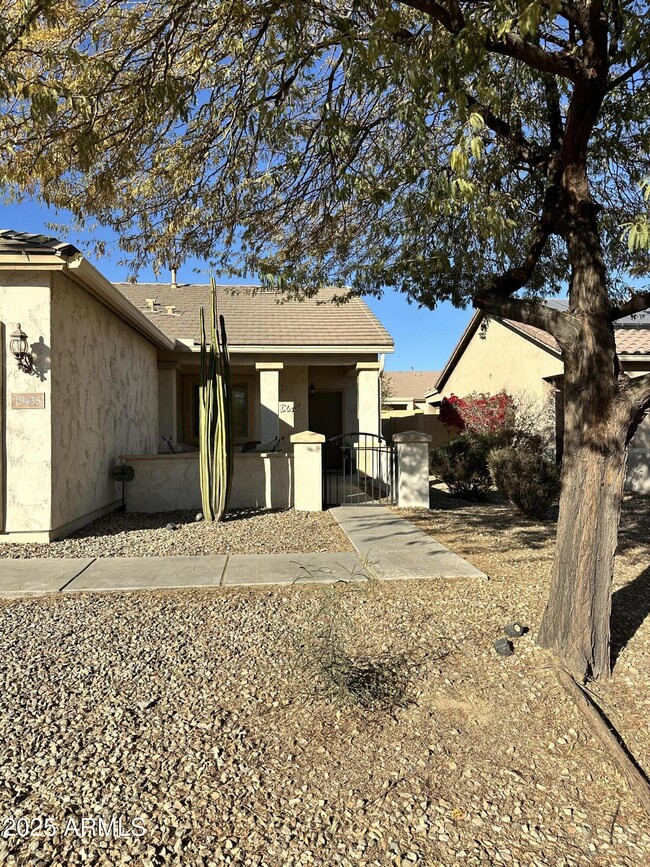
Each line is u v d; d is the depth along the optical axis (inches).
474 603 215.9
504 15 147.2
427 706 144.7
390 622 196.4
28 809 108.5
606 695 152.1
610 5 176.2
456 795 114.0
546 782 118.2
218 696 149.0
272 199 271.3
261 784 116.2
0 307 317.1
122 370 459.8
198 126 241.1
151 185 252.7
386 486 543.2
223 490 391.9
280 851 99.3
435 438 868.0
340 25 181.5
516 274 191.2
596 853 100.0
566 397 170.7
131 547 318.0
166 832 103.3
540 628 176.1
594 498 163.0
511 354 711.7
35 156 206.8
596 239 167.2
